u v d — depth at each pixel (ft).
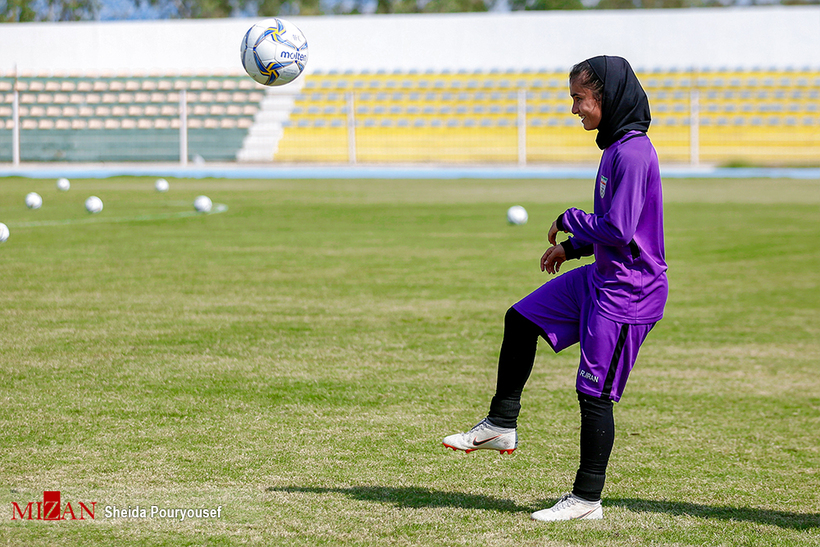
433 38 192.85
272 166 173.99
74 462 21.33
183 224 78.84
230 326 38.17
